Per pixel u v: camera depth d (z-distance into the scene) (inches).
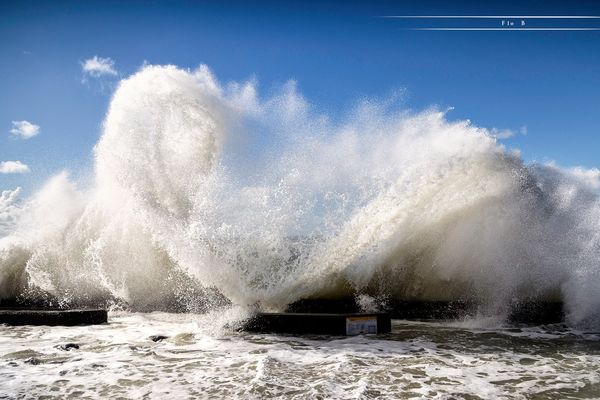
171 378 176.4
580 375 180.7
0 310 294.5
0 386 167.6
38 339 243.0
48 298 347.3
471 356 207.3
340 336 245.8
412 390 163.2
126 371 185.2
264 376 175.8
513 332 253.9
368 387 165.2
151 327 271.4
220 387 166.6
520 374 181.8
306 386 165.9
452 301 294.7
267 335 248.4
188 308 325.4
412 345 226.7
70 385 168.9
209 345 227.1
